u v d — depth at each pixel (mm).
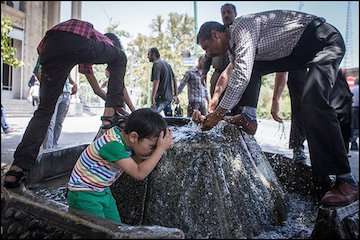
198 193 2027
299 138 3215
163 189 2092
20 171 2314
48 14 14898
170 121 3100
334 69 2297
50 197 2412
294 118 3215
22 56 10664
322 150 2123
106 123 2920
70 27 2703
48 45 2633
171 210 2027
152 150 1954
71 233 1620
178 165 2129
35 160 2508
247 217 2049
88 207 1945
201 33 2609
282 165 3156
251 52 2377
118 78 3227
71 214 1725
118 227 1566
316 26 2459
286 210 2383
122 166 1889
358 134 6992
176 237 1500
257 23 2465
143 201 2131
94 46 2811
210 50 2646
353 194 2051
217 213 1968
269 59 2670
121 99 3246
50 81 2590
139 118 1908
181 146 2186
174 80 5211
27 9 13867
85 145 3314
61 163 3023
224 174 2117
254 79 2881
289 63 2713
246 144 2602
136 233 1497
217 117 2410
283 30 2479
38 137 2453
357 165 5340
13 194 2047
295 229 2090
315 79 2230
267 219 2152
